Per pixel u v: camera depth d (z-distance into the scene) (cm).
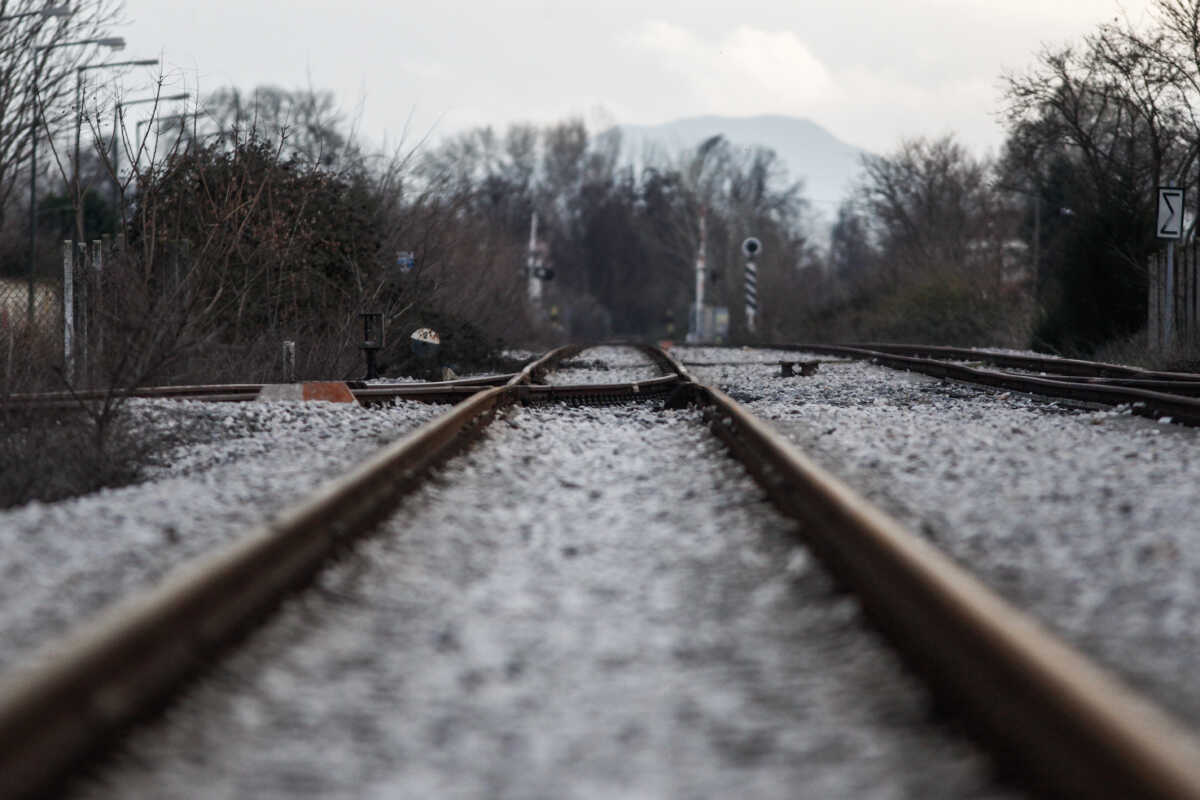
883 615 1458
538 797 1002
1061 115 12419
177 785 1041
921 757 1093
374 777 1055
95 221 16175
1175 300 8231
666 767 1068
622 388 5250
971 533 1991
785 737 1137
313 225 6769
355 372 6325
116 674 1132
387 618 1566
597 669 1350
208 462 3169
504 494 2561
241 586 1469
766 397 5372
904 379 6825
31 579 1764
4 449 2994
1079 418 4156
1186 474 2625
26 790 945
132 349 3488
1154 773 841
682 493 2544
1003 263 17475
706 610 1609
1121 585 1641
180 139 5681
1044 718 1013
